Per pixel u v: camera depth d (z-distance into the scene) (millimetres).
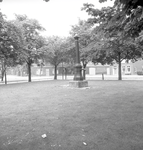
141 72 41906
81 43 22391
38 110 5516
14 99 7715
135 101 6539
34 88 12734
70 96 8266
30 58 22406
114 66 51562
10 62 21891
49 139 3227
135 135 3283
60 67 55688
